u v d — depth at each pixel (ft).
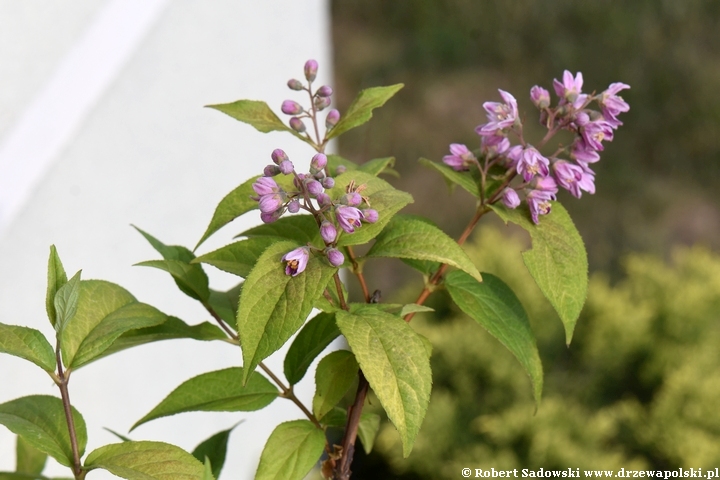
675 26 9.01
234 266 2.17
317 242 2.18
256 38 3.84
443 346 4.40
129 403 3.31
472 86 8.56
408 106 8.27
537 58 8.90
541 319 4.46
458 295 2.28
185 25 3.36
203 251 3.67
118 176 3.15
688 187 7.50
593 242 6.84
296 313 2.00
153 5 3.18
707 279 4.76
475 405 4.34
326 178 2.07
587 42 8.94
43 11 2.93
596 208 7.15
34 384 2.99
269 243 2.18
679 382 4.12
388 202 2.07
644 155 7.79
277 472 2.13
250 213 3.88
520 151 2.22
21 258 2.91
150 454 2.04
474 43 9.06
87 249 3.09
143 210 3.29
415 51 8.90
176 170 3.43
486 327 2.24
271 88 4.00
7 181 2.84
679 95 8.23
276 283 2.02
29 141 2.91
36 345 2.04
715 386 4.06
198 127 3.52
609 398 4.54
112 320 2.11
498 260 4.53
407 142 7.86
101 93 3.05
